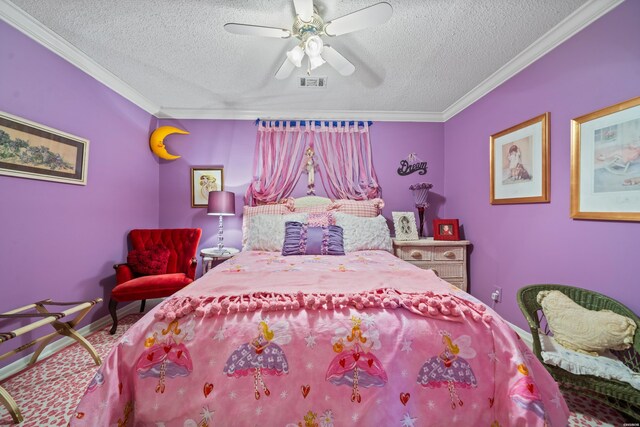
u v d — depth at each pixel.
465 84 2.69
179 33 1.95
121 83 2.69
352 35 1.94
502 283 2.52
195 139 3.45
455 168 3.29
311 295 1.22
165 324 1.15
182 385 1.06
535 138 2.12
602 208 1.63
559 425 1.02
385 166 3.51
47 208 2.04
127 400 1.07
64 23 1.85
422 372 1.06
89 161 2.42
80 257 2.32
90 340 2.24
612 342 1.37
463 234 3.14
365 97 3.00
